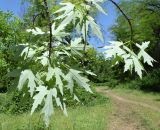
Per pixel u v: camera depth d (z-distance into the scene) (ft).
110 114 64.59
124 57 6.95
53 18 6.98
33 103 6.43
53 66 6.95
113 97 92.27
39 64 7.02
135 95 100.17
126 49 7.06
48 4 6.94
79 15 6.51
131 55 6.99
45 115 6.34
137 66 6.89
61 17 6.56
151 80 108.99
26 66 7.02
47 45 7.31
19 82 6.73
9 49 7.29
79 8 6.56
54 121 50.62
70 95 6.66
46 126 6.26
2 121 52.60
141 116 64.13
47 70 6.94
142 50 7.09
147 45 7.22
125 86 111.96
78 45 7.19
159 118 63.57
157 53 114.52
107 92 104.68
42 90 6.55
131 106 76.33
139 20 108.99
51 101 6.45
